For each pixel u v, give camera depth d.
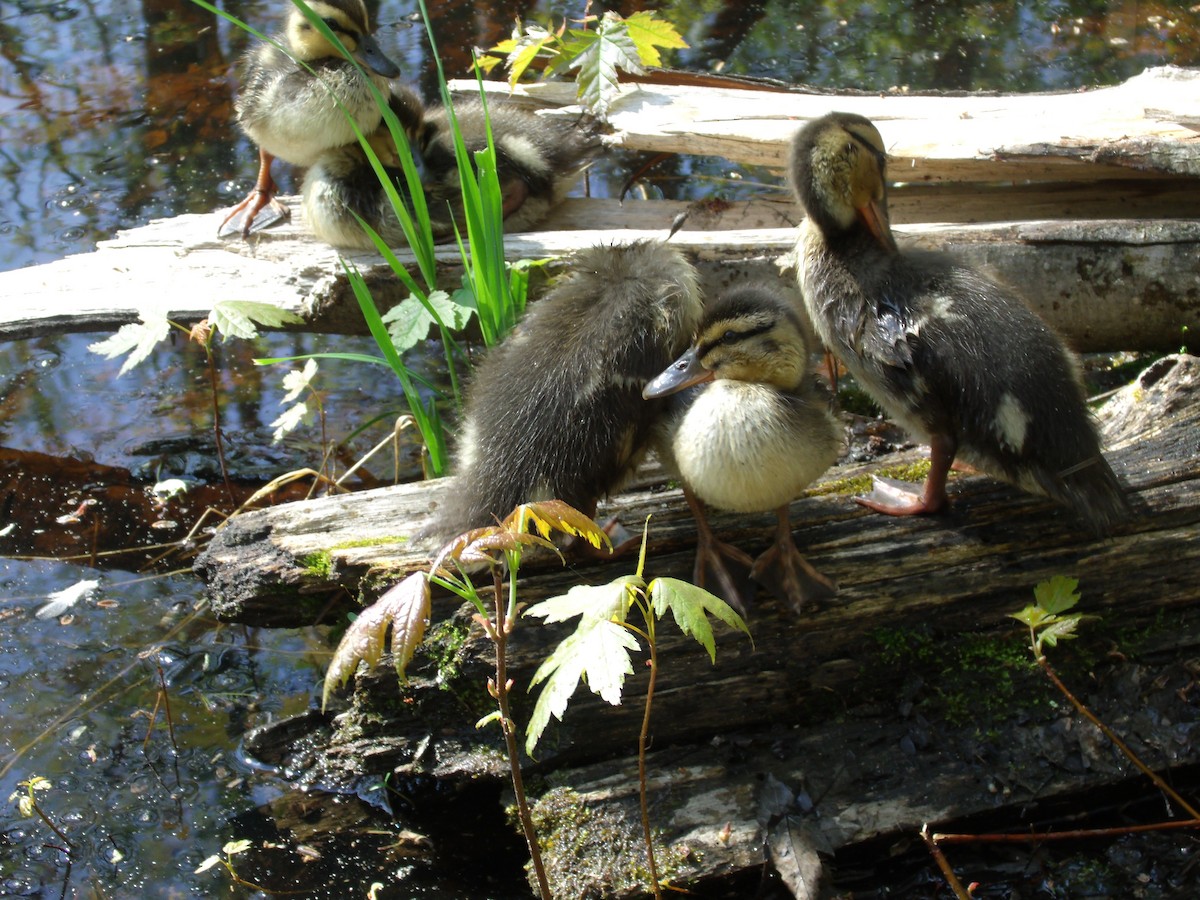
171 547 1.53
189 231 1.65
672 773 1.33
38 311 1.59
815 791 1.32
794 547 1.35
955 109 1.65
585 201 1.69
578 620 1.34
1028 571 1.36
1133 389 1.47
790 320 1.34
